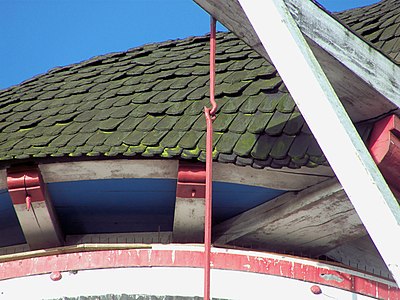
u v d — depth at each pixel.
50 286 13.11
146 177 12.99
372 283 13.24
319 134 10.02
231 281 12.93
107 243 13.48
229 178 12.75
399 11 14.78
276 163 12.20
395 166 11.90
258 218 13.11
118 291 12.95
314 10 11.17
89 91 14.85
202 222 13.17
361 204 9.77
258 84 13.47
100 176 13.07
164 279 12.96
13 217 13.85
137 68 15.29
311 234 13.14
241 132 12.63
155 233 13.86
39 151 13.00
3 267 13.30
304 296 12.95
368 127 12.06
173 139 12.80
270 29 10.36
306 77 10.16
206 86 13.90
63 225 13.88
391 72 11.80
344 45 11.37
